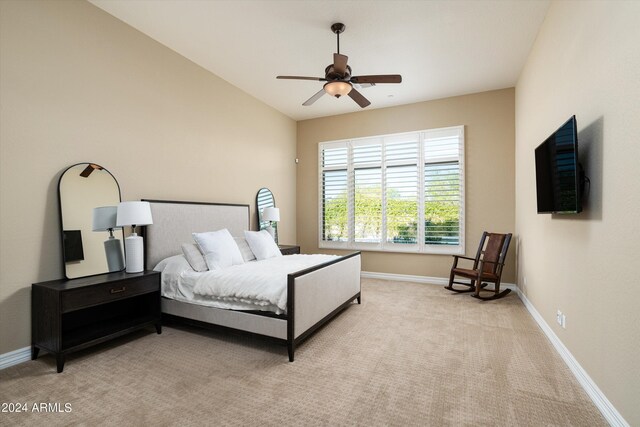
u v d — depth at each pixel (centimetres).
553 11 281
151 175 348
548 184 262
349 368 234
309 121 629
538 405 188
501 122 482
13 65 241
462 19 310
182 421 174
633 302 154
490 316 355
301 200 637
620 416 164
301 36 343
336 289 332
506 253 438
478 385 210
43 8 259
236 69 421
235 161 473
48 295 236
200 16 310
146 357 254
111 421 174
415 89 482
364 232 577
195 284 302
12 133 241
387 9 296
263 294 261
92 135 293
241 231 468
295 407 186
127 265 296
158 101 356
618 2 169
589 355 203
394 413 181
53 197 265
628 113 159
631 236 156
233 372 228
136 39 332
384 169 560
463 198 503
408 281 541
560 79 264
